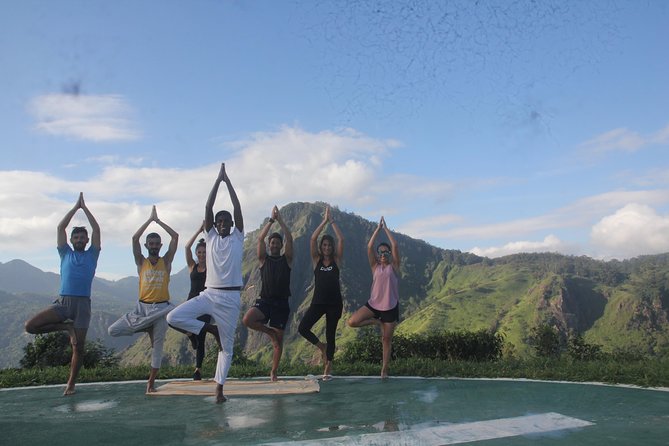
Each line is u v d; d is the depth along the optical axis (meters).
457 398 4.67
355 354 9.25
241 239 5.10
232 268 4.96
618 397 4.58
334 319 6.32
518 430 3.43
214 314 4.88
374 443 3.18
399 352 9.07
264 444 3.20
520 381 5.71
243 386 5.55
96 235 5.59
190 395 5.14
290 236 6.04
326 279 6.26
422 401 4.55
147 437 3.46
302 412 4.16
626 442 3.09
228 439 3.36
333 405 4.44
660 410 4.02
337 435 3.38
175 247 5.73
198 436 3.46
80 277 5.40
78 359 5.39
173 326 4.84
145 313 5.37
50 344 9.83
